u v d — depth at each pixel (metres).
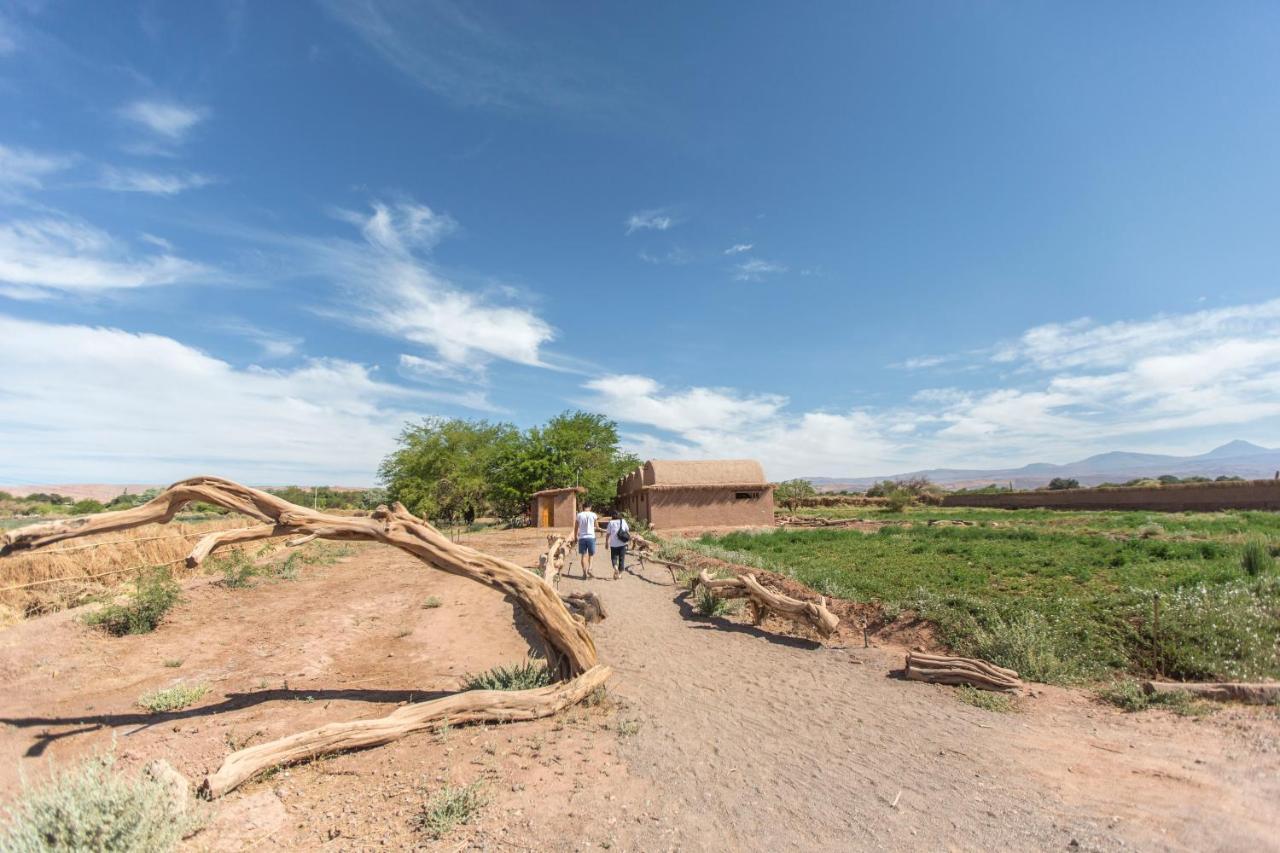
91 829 3.29
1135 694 6.12
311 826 3.97
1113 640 7.78
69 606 11.08
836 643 9.20
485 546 26.28
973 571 13.66
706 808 4.12
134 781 3.72
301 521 6.29
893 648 8.77
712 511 40.25
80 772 3.72
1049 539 19.61
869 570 14.74
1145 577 11.33
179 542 15.84
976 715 5.98
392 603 12.60
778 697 6.71
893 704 6.40
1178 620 7.66
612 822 3.92
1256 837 3.49
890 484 74.94
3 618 9.84
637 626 10.70
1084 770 4.59
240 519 23.34
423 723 5.57
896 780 4.53
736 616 11.43
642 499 43.16
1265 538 15.24
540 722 5.89
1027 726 5.63
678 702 6.55
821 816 3.99
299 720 5.96
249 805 4.25
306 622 10.53
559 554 18.56
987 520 33.78
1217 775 4.34
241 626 10.23
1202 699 5.97
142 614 9.73
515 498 46.59
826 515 49.91
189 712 6.27
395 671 7.82
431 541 6.55
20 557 11.44
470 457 44.78
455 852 3.59
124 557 13.45
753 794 4.33
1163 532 20.64
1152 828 3.66
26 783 3.71
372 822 3.99
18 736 5.61
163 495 6.19
